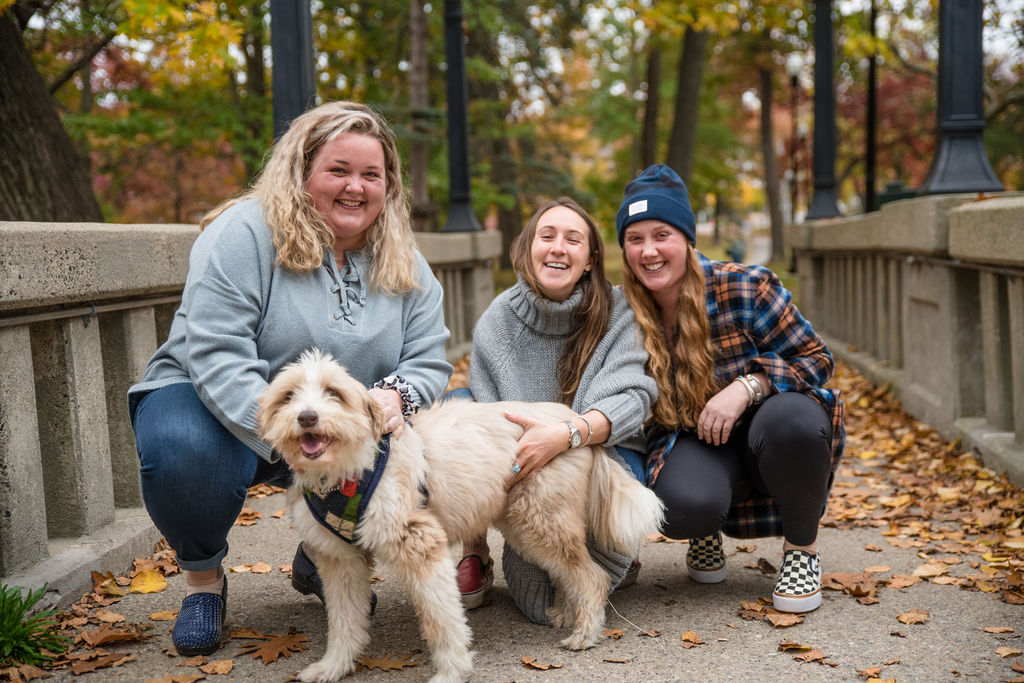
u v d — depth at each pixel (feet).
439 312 9.95
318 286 8.93
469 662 7.97
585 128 89.15
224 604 9.34
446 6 32.58
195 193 56.24
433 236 25.40
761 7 42.93
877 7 39.70
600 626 9.02
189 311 8.55
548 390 10.18
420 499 8.16
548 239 9.86
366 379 9.18
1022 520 12.16
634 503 8.95
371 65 50.65
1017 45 30.55
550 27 56.85
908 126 76.28
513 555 9.63
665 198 9.86
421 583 7.80
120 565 10.83
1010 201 13.99
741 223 145.28
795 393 9.88
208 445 8.44
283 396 7.55
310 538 8.07
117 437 12.26
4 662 8.21
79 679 8.14
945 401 17.60
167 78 41.86
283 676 8.31
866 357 25.91
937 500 13.87
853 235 26.16
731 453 10.23
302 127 8.89
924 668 8.18
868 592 10.07
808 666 8.32
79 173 20.27
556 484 8.83
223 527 8.75
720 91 93.81
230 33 20.42
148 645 8.97
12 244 8.74
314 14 45.52
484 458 8.57
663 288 10.12
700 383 10.09
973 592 10.14
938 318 18.08
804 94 82.53
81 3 23.40
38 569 9.66
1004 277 15.20
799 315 10.36
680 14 39.11
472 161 58.95
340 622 8.26
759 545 12.31
